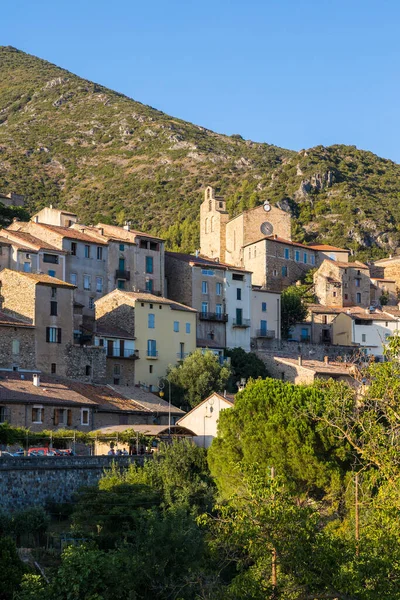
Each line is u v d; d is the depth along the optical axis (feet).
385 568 158.40
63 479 257.55
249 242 615.57
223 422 284.82
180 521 219.20
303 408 262.67
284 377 442.09
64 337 376.27
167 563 209.56
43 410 325.21
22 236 438.40
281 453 266.98
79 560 190.08
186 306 445.78
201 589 183.62
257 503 164.76
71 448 304.71
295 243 620.90
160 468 274.98
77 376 377.50
